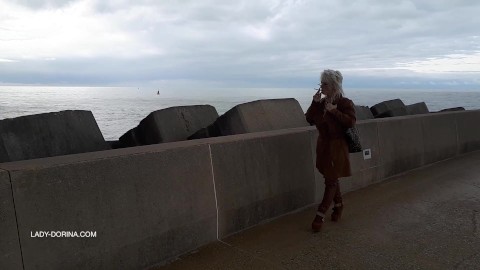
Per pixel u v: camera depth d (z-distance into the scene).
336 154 4.29
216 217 4.08
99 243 3.12
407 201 5.61
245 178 4.42
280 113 6.70
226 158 4.22
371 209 5.23
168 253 3.63
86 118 5.18
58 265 2.88
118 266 3.24
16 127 4.42
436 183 6.69
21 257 2.69
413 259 3.72
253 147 4.55
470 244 4.10
